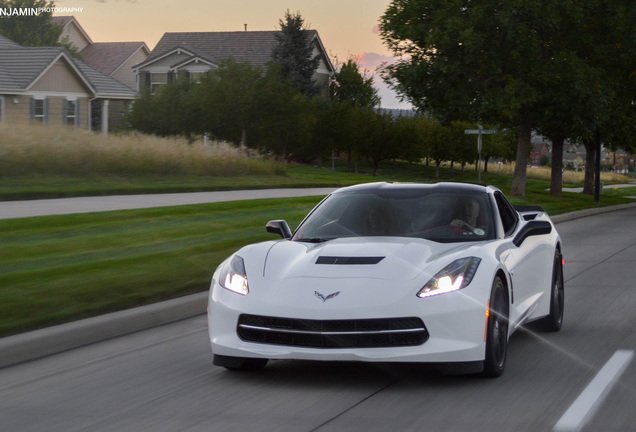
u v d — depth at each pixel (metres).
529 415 5.36
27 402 5.87
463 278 6.09
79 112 41.47
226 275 6.55
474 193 7.53
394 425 5.16
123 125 44.84
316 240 7.10
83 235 14.04
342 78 66.75
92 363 7.11
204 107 40.34
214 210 18.70
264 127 39.91
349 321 5.87
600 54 34.00
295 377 6.45
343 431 5.04
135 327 8.63
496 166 89.38
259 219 17.61
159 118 43.12
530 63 32.28
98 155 25.77
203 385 6.26
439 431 5.02
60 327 7.87
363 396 5.86
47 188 21.23
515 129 41.69
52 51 38.94
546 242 8.23
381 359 5.83
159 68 59.03
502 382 6.23
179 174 28.53
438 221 7.15
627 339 8.01
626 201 41.75
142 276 10.57
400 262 6.23
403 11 33.06
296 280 6.18
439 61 31.97
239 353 6.18
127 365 7.01
